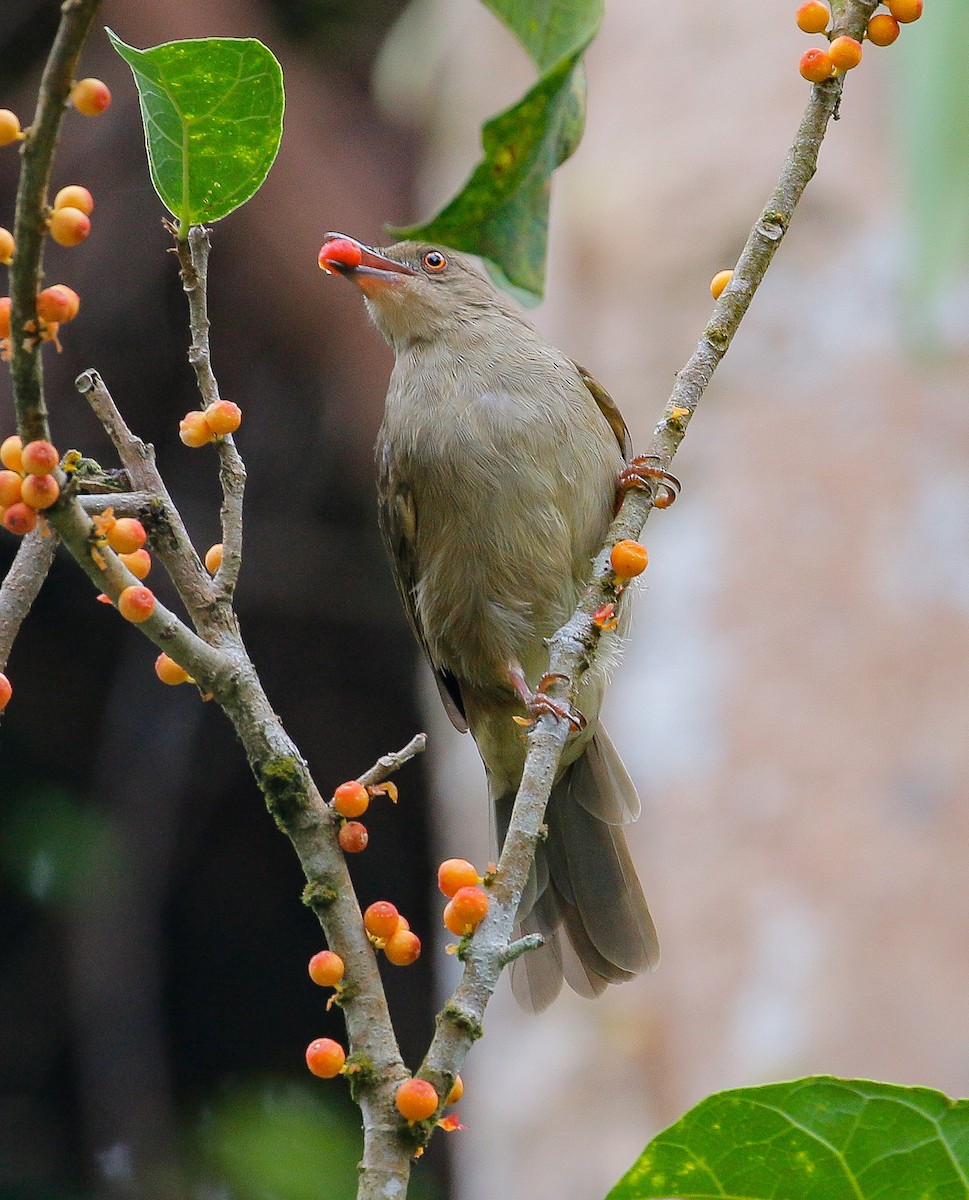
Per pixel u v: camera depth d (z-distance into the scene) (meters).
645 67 12.19
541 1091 10.31
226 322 19.47
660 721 10.44
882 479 10.20
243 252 19.20
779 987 9.55
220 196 4.40
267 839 20.80
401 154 19.98
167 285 18.81
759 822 9.91
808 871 9.70
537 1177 9.99
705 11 12.08
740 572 10.45
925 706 9.75
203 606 4.41
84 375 4.48
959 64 7.33
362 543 20.73
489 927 4.09
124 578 4.15
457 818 12.38
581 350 11.70
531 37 3.68
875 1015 9.30
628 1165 9.76
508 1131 10.38
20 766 19.58
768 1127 3.88
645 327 11.45
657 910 10.05
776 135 11.43
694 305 11.34
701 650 10.41
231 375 19.75
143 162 18.53
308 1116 17.17
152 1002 19.08
